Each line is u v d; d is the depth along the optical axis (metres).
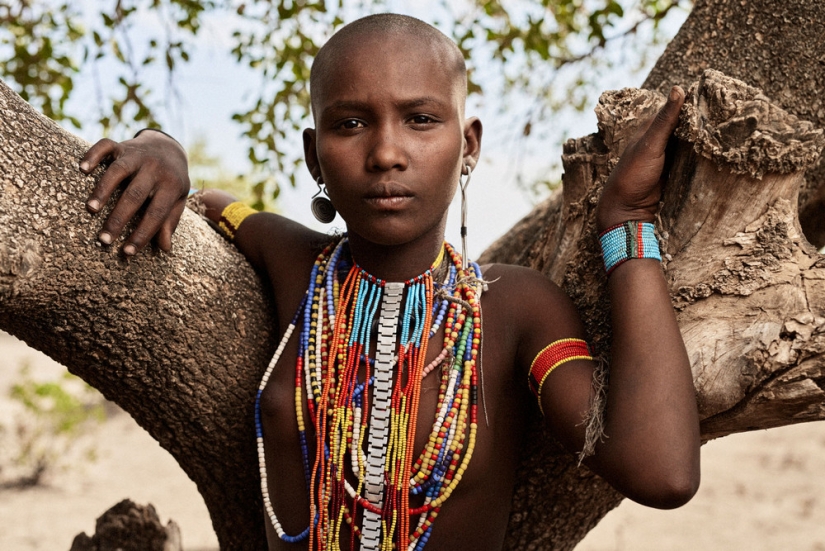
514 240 3.19
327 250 2.26
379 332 2.08
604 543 9.08
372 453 2.02
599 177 2.24
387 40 1.94
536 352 2.04
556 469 2.35
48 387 11.32
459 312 2.07
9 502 10.20
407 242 2.05
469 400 2.06
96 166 1.90
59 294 1.88
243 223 2.42
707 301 2.00
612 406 1.87
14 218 1.75
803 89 2.33
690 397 1.85
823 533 9.11
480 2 4.79
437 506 2.03
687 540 9.11
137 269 1.99
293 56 4.38
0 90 1.82
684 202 2.03
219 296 2.21
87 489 10.91
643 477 1.79
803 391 1.83
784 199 1.98
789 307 1.90
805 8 2.32
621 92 2.23
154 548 3.01
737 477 11.27
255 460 2.43
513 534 2.51
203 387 2.23
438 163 1.95
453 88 2.00
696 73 2.45
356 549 2.07
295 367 2.17
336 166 1.95
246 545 2.71
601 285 2.19
